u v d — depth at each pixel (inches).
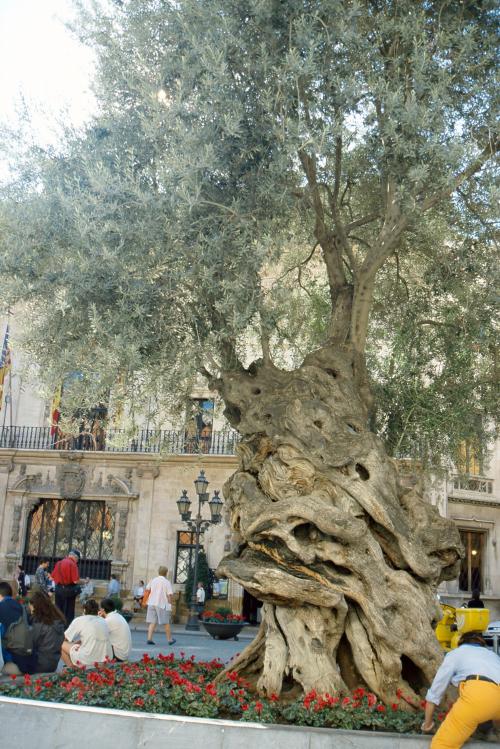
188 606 940.6
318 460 289.9
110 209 312.0
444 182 316.2
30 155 348.8
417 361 421.7
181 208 306.2
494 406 418.6
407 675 279.0
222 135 321.7
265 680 270.8
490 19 359.3
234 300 302.4
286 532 277.7
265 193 316.8
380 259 345.7
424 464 419.8
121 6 368.2
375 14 365.7
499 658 219.6
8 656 339.3
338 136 349.7
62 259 327.0
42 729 230.1
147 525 1037.2
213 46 323.6
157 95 325.4
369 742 221.8
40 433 1084.5
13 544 1056.8
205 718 234.1
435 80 337.1
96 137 358.9
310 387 309.4
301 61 316.2
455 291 416.8
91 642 321.1
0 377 967.6
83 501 1073.5
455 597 956.0
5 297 323.6
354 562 273.4
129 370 323.9
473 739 225.0
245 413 319.0
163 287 321.4
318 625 275.0
